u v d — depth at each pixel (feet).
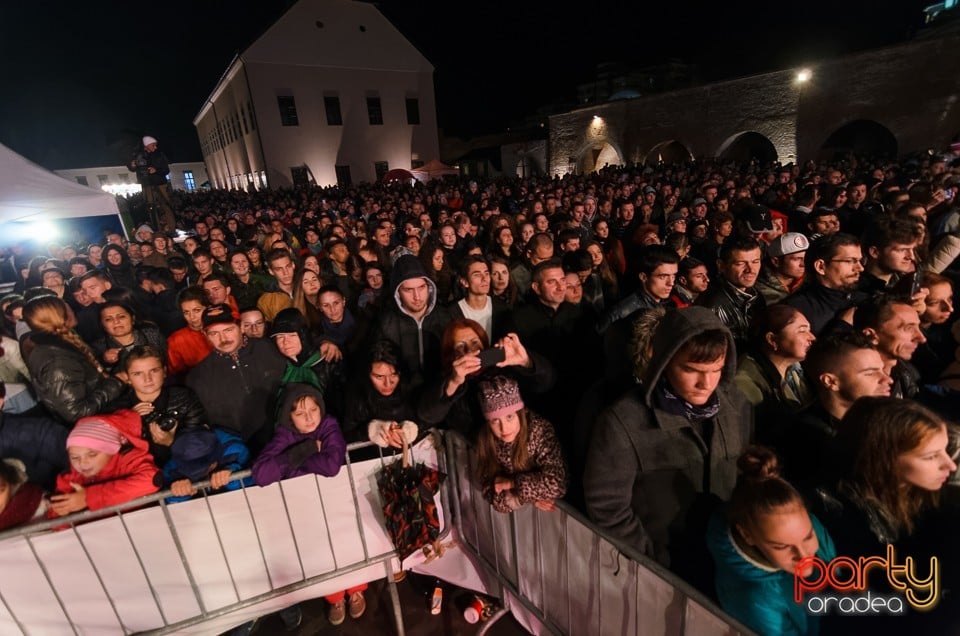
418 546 7.19
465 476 7.88
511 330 9.86
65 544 6.31
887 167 34.32
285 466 6.97
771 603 4.36
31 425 7.66
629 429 5.18
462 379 6.59
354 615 8.66
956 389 6.43
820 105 52.80
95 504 6.61
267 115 82.79
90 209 24.66
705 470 5.27
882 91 47.93
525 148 94.63
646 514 5.43
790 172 37.63
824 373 5.55
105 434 6.86
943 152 40.14
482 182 69.31
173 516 6.71
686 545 5.43
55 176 23.86
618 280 15.33
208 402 8.91
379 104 93.56
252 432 9.15
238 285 16.38
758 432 6.41
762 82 57.06
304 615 8.82
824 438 5.66
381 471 7.57
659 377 4.94
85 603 6.59
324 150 89.10
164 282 15.49
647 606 5.07
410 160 99.09
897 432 4.16
